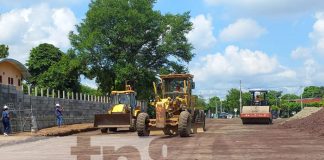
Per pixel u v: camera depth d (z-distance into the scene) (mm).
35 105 34375
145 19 55031
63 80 64500
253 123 44156
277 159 13867
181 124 24453
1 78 37906
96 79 59000
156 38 58031
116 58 56500
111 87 58750
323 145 18328
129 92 33969
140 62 56906
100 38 54469
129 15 54125
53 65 65625
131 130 33156
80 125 39500
